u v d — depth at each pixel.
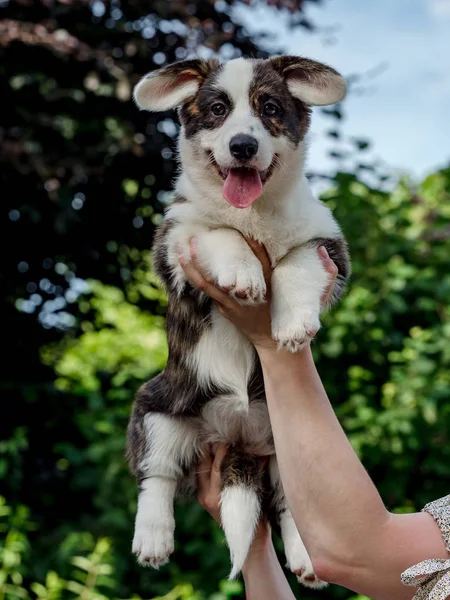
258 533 1.03
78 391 1.94
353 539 0.76
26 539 1.71
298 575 1.03
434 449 1.74
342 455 0.77
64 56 1.93
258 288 0.87
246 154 0.98
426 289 1.86
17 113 1.91
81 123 1.93
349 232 1.84
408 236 1.95
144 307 2.23
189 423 1.09
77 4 1.98
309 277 0.94
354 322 1.77
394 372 1.75
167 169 2.07
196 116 1.07
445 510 0.77
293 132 1.06
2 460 1.80
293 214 1.01
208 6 2.06
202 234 0.99
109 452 1.78
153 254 1.09
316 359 1.83
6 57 1.95
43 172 1.83
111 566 1.64
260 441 1.07
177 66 1.08
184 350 1.07
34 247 2.06
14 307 2.06
